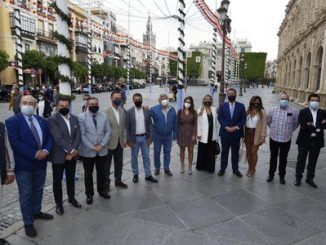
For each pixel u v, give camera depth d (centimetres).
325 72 1808
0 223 437
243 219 460
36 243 395
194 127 657
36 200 449
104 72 5203
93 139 506
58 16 580
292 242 401
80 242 398
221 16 1576
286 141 597
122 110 584
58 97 560
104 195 534
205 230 428
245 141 657
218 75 4609
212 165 673
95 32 3884
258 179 636
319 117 580
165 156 660
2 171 375
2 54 2912
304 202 522
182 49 1318
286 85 3956
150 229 430
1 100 2512
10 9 3359
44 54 3816
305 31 2488
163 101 636
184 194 553
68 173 491
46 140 437
